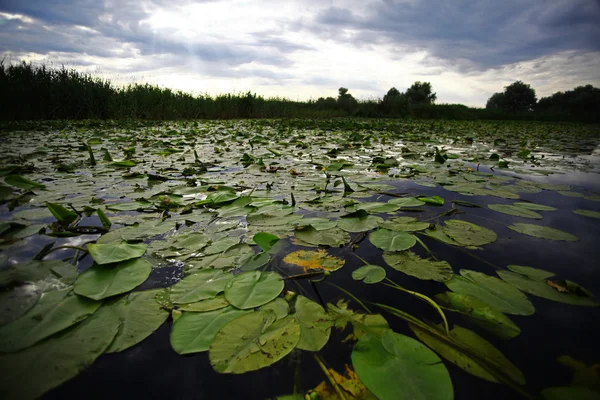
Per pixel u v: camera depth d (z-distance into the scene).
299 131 7.31
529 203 1.88
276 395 0.63
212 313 0.86
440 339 0.78
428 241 1.36
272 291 0.95
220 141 4.75
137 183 2.31
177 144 4.44
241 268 1.12
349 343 0.77
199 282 1.01
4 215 1.61
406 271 1.09
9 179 1.86
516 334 0.80
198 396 0.63
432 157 3.79
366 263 1.17
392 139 5.91
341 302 0.93
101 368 0.70
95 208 1.72
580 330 0.82
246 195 2.00
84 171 2.67
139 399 0.63
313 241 1.34
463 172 2.82
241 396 0.63
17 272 1.02
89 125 7.06
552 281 1.01
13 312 0.83
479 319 0.85
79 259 1.17
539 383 0.66
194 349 0.73
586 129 10.34
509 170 3.02
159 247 1.27
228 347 0.74
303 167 3.02
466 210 1.77
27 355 0.70
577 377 0.67
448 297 0.95
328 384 0.66
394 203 1.81
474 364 0.71
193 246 1.28
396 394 0.61
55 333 0.76
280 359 0.72
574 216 1.69
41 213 1.65
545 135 7.45
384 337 0.76
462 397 0.63
